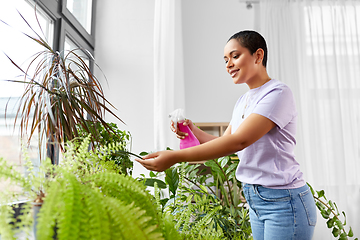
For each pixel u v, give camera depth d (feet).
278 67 7.62
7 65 4.01
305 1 7.93
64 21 5.74
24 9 4.50
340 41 7.87
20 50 4.35
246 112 3.51
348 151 7.41
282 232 3.05
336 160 7.22
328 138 7.36
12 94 4.09
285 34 7.79
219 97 8.79
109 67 7.47
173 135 6.15
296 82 7.55
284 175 3.10
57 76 3.52
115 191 1.42
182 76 6.87
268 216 3.18
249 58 3.36
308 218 3.09
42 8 4.97
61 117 3.06
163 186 4.04
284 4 7.92
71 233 0.97
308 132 7.36
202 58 8.95
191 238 1.75
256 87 3.52
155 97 6.23
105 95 7.32
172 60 6.50
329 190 7.13
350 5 8.05
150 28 7.61
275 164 3.18
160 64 6.32
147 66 7.46
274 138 3.17
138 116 7.25
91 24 7.48
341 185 7.11
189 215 1.89
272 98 3.02
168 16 6.57
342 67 7.75
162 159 2.48
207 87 8.82
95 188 1.30
